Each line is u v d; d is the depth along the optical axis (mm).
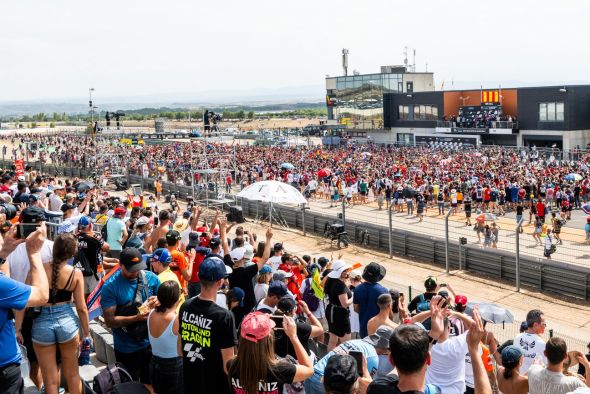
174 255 10594
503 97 76062
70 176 70438
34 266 5484
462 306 9766
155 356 7043
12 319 5395
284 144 104000
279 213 40562
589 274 23266
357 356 6574
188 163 63469
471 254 28016
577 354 8273
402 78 93500
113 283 7871
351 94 97250
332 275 11172
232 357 6059
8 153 111000
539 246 31234
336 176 50281
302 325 7602
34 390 7379
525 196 41938
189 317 6090
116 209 14578
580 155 64125
